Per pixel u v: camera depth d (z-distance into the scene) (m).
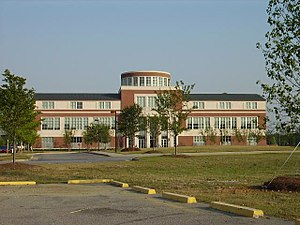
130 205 11.38
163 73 101.75
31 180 19.31
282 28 14.22
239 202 11.45
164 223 8.84
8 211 10.44
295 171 24.02
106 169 26.70
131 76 100.88
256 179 19.53
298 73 14.07
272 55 14.26
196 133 98.38
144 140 94.50
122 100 97.12
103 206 11.20
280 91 14.22
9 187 16.53
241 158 37.44
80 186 16.98
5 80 28.05
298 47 13.91
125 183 17.02
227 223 8.79
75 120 96.50
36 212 10.29
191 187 15.92
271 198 12.34
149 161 34.53
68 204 11.59
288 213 9.83
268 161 33.09
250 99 101.06
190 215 9.77
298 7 13.95
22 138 43.25
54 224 8.82
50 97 97.12
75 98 97.06
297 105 14.12
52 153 67.56
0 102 27.80
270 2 14.28
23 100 28.30
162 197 13.09
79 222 9.02
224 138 98.56
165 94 47.41
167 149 64.50
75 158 45.59
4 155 56.00
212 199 12.16
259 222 8.90
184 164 30.89
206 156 41.22
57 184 17.92
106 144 91.06
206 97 100.75
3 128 28.31
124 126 73.62
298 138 14.71
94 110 96.88
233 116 100.06
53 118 95.75
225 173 23.52
